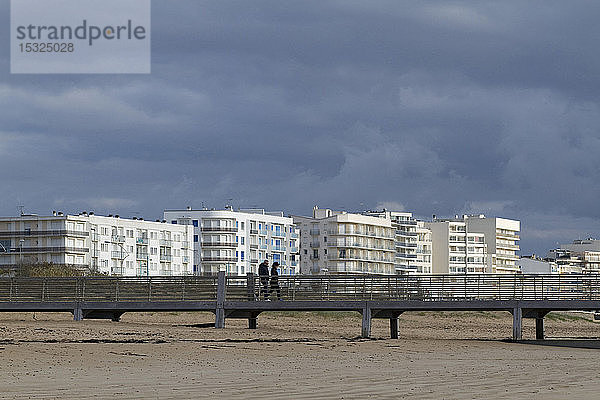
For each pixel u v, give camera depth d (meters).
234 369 28.84
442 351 39.56
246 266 195.50
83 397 20.86
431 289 51.75
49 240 163.62
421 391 22.44
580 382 24.83
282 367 29.84
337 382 24.55
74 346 35.69
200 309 50.00
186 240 189.62
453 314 70.31
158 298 51.28
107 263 171.50
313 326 58.53
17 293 52.78
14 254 164.38
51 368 27.94
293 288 50.41
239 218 195.25
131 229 177.62
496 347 42.97
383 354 37.09
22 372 26.44
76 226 165.25
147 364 30.30
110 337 42.12
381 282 50.03
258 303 49.41
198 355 34.38
